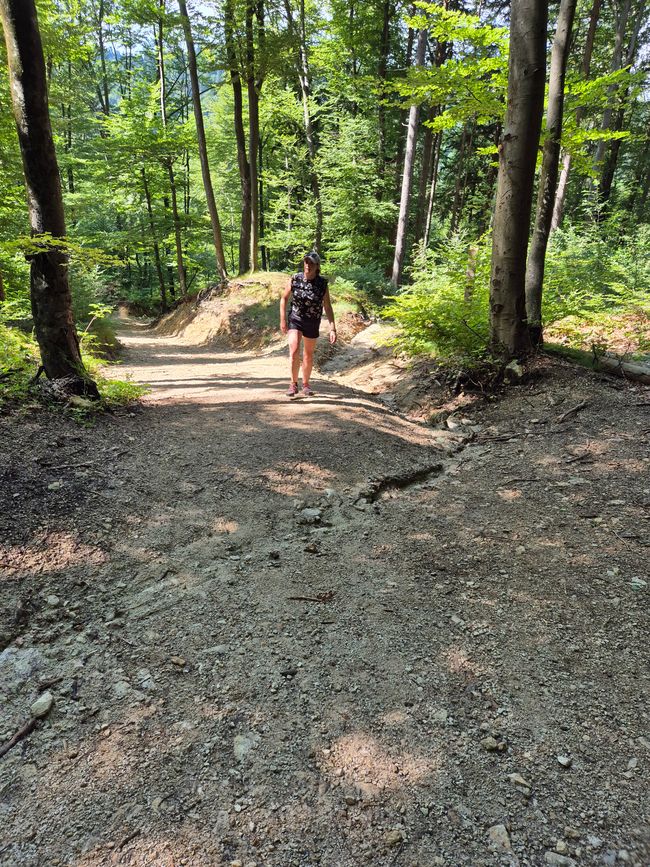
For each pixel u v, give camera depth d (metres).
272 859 1.47
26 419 4.48
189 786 1.69
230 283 17.62
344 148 18.30
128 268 36.41
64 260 4.89
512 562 3.03
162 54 23.50
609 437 4.59
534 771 1.75
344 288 14.50
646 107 22.59
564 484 3.94
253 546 3.20
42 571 2.74
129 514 3.36
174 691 2.10
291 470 4.20
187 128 22.75
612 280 9.45
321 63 21.00
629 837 1.53
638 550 3.02
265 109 23.12
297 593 2.75
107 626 2.46
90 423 4.75
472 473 4.41
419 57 14.19
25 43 4.17
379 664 2.25
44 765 1.77
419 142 25.50
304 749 1.84
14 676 2.15
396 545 3.26
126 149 21.77
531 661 2.26
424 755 1.82
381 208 18.95
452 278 8.05
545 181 6.13
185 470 4.05
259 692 2.09
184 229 24.62
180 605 2.63
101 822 1.57
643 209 23.75
